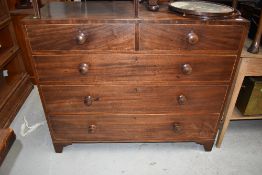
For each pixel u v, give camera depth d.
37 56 1.12
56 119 1.34
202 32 1.06
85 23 1.03
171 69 1.17
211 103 1.29
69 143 1.44
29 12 1.86
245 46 1.31
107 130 1.39
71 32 1.05
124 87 1.22
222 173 1.36
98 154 1.49
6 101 1.73
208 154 1.49
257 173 1.36
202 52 1.12
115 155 1.48
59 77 1.19
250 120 1.78
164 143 1.57
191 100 1.28
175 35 1.07
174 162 1.43
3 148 0.53
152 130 1.39
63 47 1.09
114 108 1.30
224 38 1.08
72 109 1.30
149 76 1.19
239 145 1.55
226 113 1.41
